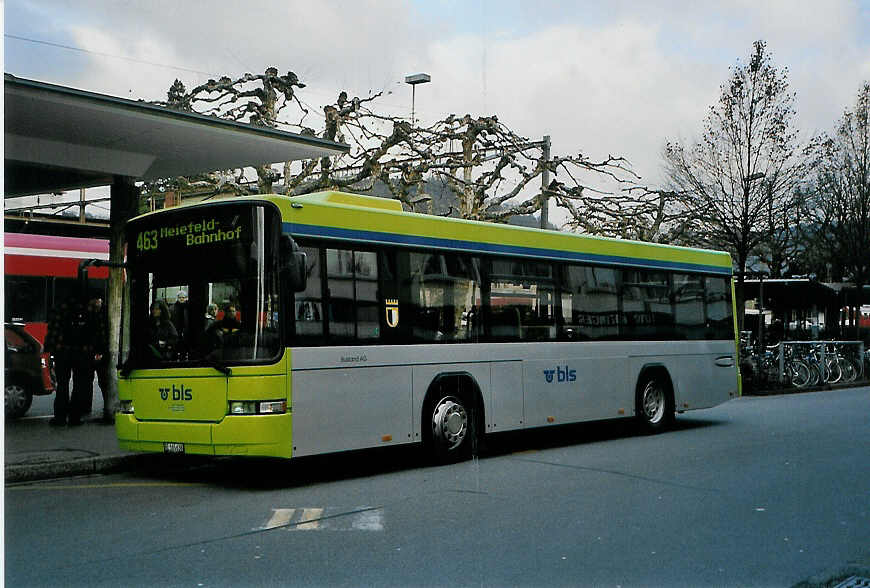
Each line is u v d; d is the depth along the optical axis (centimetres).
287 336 914
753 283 2703
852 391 2417
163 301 971
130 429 972
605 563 620
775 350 2453
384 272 1026
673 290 1454
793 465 1050
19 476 969
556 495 868
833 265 3097
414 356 1047
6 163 1254
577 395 1265
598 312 1312
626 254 1372
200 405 921
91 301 1402
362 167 1845
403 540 687
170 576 591
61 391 1333
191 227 962
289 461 1138
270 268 913
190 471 1062
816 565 620
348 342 975
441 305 1091
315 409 934
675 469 1026
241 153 1350
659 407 1412
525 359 1190
